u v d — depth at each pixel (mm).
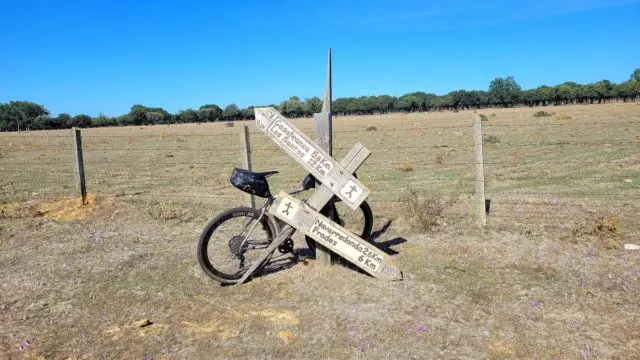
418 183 11688
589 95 108812
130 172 16453
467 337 3896
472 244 6371
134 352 3818
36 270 5770
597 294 4660
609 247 5996
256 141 28250
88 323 4352
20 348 3891
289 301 4707
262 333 4059
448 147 20359
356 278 5180
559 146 18547
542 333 3947
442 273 5355
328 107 5133
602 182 10555
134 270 5727
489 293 4770
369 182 12172
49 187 12961
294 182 12586
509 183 11148
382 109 126062
